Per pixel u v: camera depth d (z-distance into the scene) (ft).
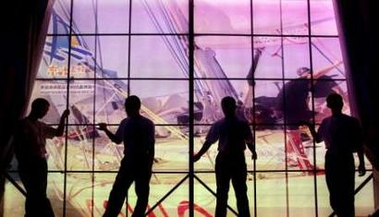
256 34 17.20
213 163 16.62
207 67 16.99
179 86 16.92
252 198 16.53
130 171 14.47
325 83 17.15
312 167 16.75
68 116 16.71
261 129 16.87
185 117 16.79
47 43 16.93
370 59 15.80
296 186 16.67
